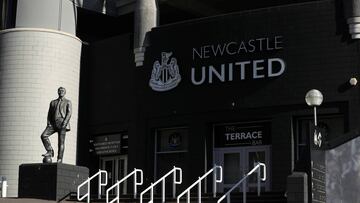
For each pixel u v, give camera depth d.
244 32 24.27
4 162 26.45
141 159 26.23
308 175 15.20
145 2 26.81
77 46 28.70
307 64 23.12
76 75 28.47
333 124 23.00
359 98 22.22
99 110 28.28
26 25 27.77
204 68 24.92
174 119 25.58
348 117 22.30
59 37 27.78
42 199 19.11
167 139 26.22
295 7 23.56
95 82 28.70
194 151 24.88
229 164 24.59
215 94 24.58
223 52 24.58
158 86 26.05
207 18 25.09
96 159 28.62
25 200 18.12
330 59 22.84
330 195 16.45
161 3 31.36
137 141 26.48
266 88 23.64
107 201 17.50
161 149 26.30
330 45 22.92
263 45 23.86
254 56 23.98
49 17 28.05
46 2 28.09
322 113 22.73
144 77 26.56
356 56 22.47
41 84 27.02
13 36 27.41
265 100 23.61
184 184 25.12
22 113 26.72
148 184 25.84
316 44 23.11
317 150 15.90
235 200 18.00
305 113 22.89
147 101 26.34
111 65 28.16
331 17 23.03
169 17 34.16
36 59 27.17
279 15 23.77
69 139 27.53
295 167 15.47
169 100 25.66
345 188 16.66
